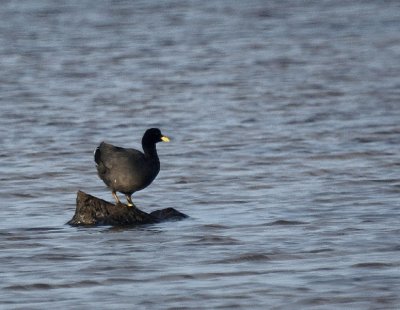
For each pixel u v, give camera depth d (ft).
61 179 78.28
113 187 60.54
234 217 63.67
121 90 131.13
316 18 220.02
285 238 57.52
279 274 49.90
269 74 144.05
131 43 182.50
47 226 61.72
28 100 123.24
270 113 111.24
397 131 98.02
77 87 134.21
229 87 132.16
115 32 198.80
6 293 47.52
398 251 53.88
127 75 145.48
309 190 72.38
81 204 61.98
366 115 108.17
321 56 163.12
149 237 58.08
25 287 48.39
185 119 108.58
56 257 54.08
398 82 133.28
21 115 111.65
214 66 153.58
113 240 57.36
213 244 56.34
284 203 68.03
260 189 73.31
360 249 54.54
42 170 81.82
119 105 119.03
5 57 166.30
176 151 90.22
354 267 50.80
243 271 50.60
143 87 133.59
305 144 92.02
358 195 70.13
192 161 85.25
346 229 59.52
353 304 44.93
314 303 45.16
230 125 103.76
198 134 99.09
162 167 82.94
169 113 112.98
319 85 131.75
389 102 116.88
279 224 61.36
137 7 242.37
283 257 53.26
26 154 89.10
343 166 81.66
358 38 186.09
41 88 133.39
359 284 47.80
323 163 83.20
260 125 103.40
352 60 157.99
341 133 97.50
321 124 103.04
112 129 103.40
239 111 113.19
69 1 257.14
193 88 132.05
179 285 48.32
